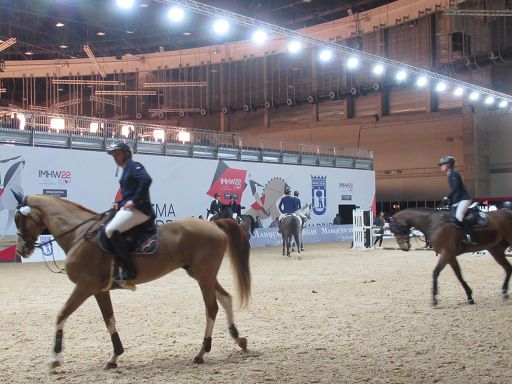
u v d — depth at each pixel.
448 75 37.94
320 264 19.84
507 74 39.22
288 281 14.93
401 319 9.44
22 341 8.07
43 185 22.72
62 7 44.88
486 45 38.53
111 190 24.88
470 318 9.46
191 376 6.24
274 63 48.03
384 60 27.34
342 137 45.81
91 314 10.17
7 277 16.72
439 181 41.50
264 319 9.57
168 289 13.58
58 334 6.47
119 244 6.62
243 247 7.55
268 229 30.67
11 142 22.36
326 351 7.30
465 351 7.17
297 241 23.19
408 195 43.06
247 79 49.44
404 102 43.75
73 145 24.20
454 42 38.22
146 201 6.87
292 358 6.96
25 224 7.08
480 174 40.00
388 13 41.19
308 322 9.27
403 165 43.12
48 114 24.06
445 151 41.16
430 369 6.34
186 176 27.53
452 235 10.87
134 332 8.62
